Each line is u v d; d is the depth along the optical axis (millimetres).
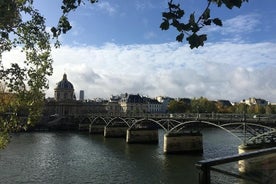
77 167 48344
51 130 137375
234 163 5117
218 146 69188
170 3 4824
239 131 45750
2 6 9836
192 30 4758
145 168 46469
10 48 13766
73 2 6883
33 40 13945
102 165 49688
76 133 122125
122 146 76438
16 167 48031
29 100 14227
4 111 14281
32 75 14281
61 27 7258
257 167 5430
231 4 4457
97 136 108750
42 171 45375
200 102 181000
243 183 5082
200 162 4801
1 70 13742
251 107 196875
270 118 45500
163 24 4887
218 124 51125
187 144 62438
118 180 39562
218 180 4945
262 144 42125
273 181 5594
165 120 68000
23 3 12305
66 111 196000
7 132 14664
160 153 62594
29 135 107062
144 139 84500
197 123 59594
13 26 12711
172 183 37156
